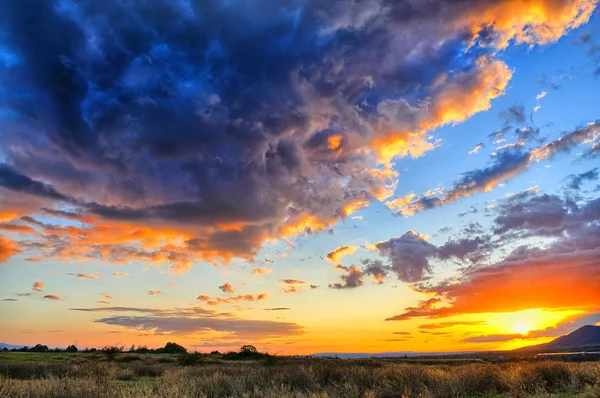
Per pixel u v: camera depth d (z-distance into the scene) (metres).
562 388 13.33
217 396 12.94
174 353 55.66
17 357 39.19
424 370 15.42
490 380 14.34
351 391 12.40
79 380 13.96
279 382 14.48
